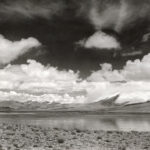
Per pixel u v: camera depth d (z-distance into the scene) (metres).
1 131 30.47
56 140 24.72
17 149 20.03
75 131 32.69
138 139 26.73
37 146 21.58
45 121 72.38
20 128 34.66
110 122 68.69
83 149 20.62
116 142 24.58
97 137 26.81
